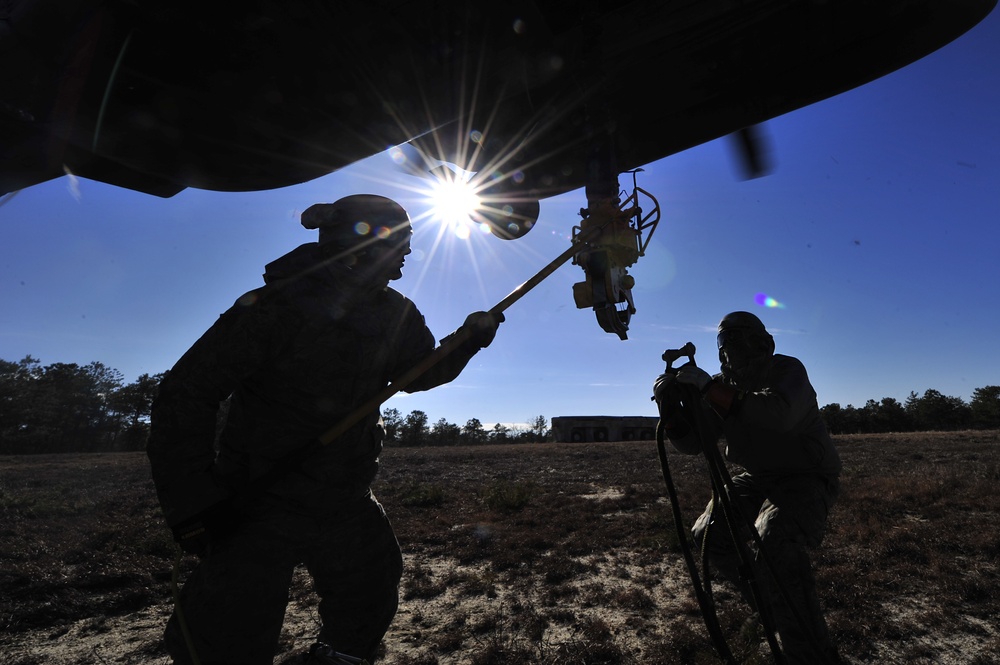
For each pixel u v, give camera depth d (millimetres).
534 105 3188
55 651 3891
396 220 1998
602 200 2293
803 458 2766
